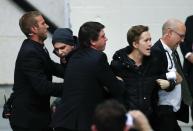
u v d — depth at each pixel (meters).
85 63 10.68
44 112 11.70
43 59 11.58
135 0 16.58
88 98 10.61
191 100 12.48
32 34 11.65
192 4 16.59
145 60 11.70
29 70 11.41
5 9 16.83
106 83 10.66
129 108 11.38
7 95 16.81
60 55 11.66
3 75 16.92
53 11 16.77
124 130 7.66
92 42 10.87
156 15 16.62
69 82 10.77
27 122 11.55
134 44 11.62
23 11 16.86
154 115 11.96
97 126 7.67
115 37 16.59
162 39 12.21
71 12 16.64
